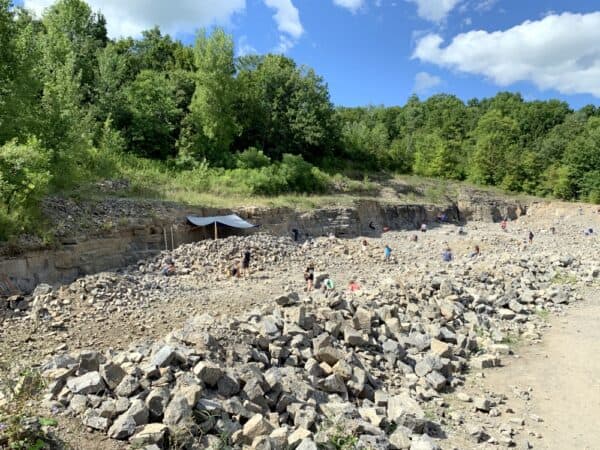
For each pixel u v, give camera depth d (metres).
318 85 60.88
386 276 26.28
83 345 12.18
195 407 7.54
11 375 8.66
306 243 32.88
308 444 7.25
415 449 8.41
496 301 19.88
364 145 70.56
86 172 29.70
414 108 124.31
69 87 29.75
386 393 10.91
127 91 42.44
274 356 10.81
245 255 23.70
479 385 12.85
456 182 73.75
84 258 20.81
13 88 21.61
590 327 18.12
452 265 29.38
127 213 25.78
